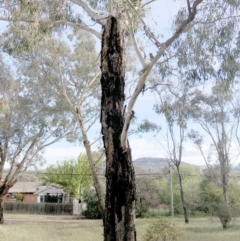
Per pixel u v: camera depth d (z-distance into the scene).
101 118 7.25
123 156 6.89
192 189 34.00
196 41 7.70
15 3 8.90
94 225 23.89
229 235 16.62
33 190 48.97
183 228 20.17
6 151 22.81
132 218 6.74
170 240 13.00
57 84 17.75
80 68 17.47
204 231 18.89
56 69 17.19
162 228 13.06
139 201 33.38
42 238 15.02
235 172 29.72
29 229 18.59
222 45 7.66
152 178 36.41
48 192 46.03
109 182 6.88
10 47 11.96
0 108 17.70
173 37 6.56
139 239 14.16
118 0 7.32
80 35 17.12
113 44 7.42
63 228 20.91
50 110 20.14
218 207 21.19
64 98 18.14
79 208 39.94
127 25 7.81
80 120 17.19
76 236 16.08
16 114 20.50
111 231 6.70
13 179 23.28
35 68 17.64
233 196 26.73
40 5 8.84
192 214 32.31
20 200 47.38
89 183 42.06
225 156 26.05
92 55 17.52
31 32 10.02
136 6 7.84
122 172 6.82
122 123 7.03
